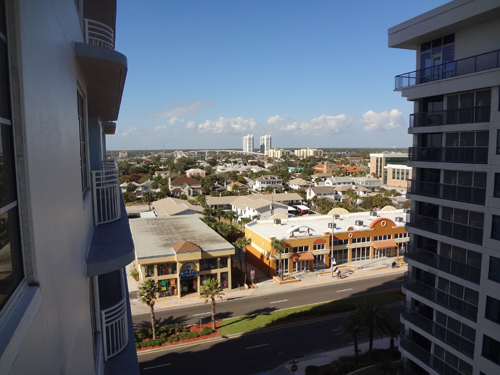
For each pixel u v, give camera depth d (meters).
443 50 19.61
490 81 16.36
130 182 129.25
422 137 21.20
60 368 3.99
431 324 20.30
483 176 17.53
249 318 36.38
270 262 48.59
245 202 85.31
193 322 35.66
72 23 6.61
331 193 105.69
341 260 53.94
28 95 3.30
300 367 28.11
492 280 16.75
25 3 3.31
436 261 19.88
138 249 43.09
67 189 5.16
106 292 10.90
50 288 3.75
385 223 55.84
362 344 31.62
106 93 10.41
